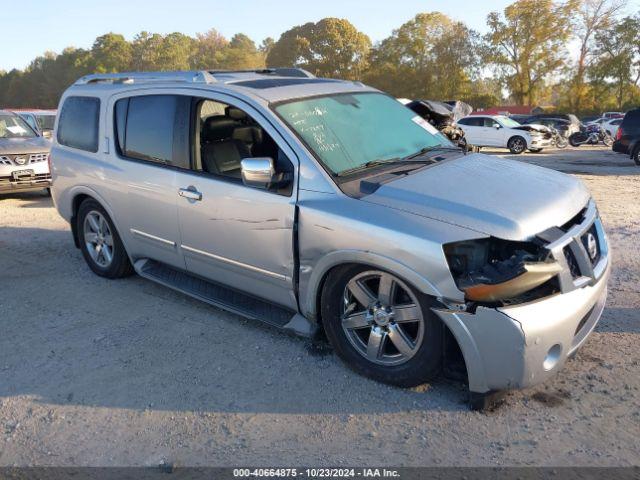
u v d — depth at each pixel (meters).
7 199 10.76
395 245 3.21
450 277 3.06
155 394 3.57
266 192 3.84
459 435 3.07
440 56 70.25
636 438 3.00
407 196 3.41
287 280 3.85
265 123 3.92
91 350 4.17
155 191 4.61
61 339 4.37
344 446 3.02
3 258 6.51
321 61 76.62
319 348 4.05
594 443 2.97
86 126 5.36
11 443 3.15
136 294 5.23
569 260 3.19
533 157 21.12
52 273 5.92
